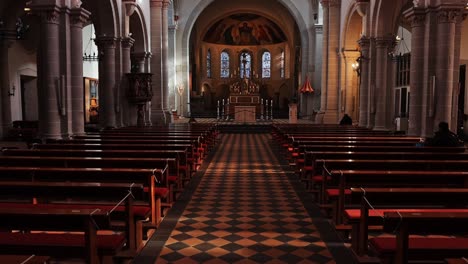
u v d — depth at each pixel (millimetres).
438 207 6020
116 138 12219
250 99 38625
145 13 22484
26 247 3854
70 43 12867
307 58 35469
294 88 42469
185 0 35062
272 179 10688
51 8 12062
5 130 19375
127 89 19016
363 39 19375
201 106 43875
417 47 12711
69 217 3529
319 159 7805
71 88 13031
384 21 17984
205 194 8930
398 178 5773
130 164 6996
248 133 26984
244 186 9797
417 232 3562
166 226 6609
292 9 35375
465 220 3479
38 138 12383
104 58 17750
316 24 32438
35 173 5883
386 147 9117
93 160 6977
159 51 24797
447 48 12125
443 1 11992
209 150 16984
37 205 5246
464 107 20500
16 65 21203
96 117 26219
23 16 21062
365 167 6965
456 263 2586
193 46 43406
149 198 6012
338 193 6383
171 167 7715
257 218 7094
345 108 24422
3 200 6691
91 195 4914
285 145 14352
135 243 5359
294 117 29016
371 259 4996
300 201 8328
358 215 5285
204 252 5488
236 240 5969
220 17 43344
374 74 18891
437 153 8023
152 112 24766
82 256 3850
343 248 5660
